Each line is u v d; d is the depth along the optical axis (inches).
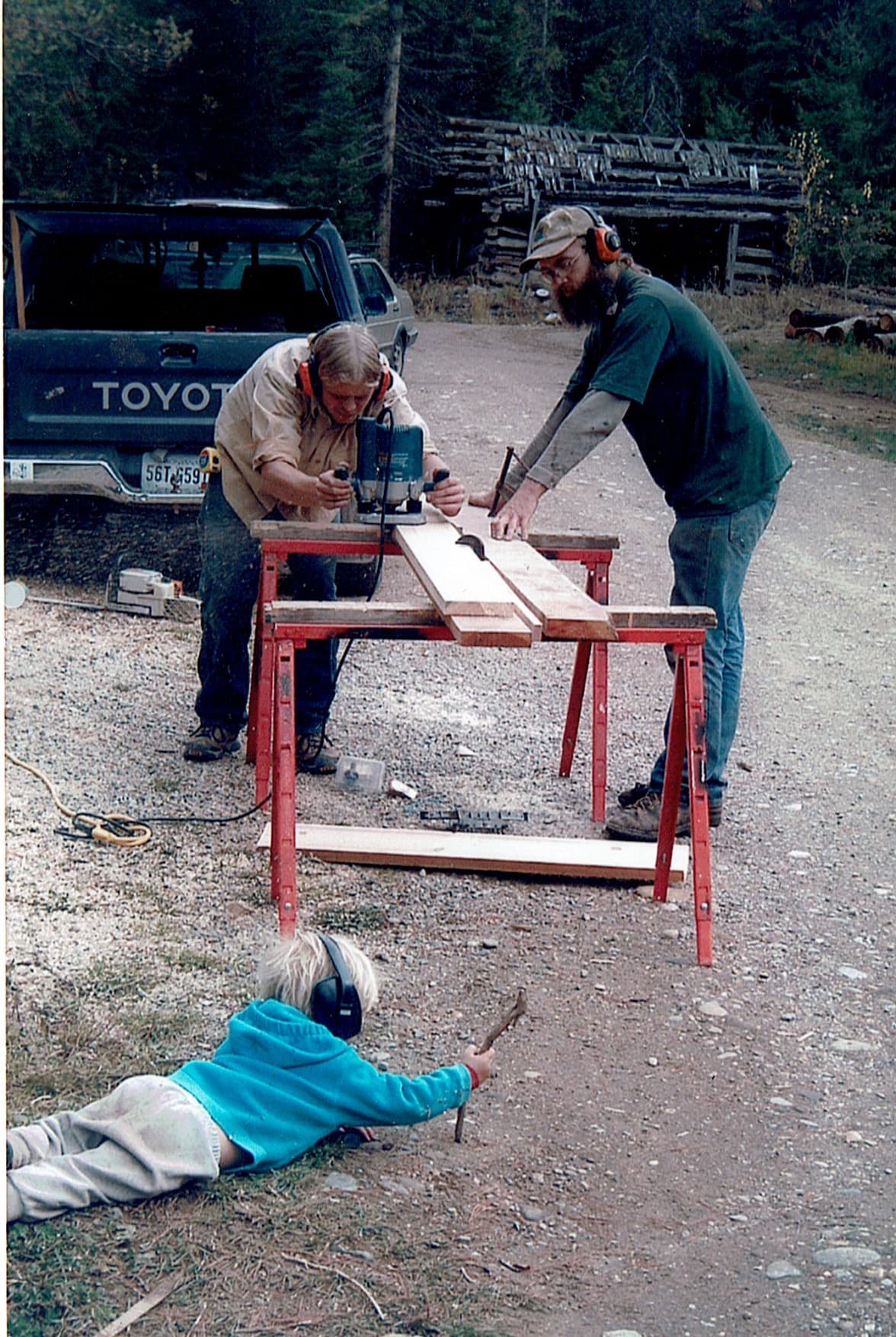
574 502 439.5
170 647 266.5
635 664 288.8
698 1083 131.6
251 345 267.7
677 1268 104.0
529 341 915.4
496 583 147.6
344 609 151.0
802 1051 139.2
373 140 1229.1
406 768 215.8
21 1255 96.8
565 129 1137.4
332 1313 95.3
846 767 231.8
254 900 162.6
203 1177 104.7
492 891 173.2
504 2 1326.3
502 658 285.9
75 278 306.7
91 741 211.9
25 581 302.4
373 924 159.5
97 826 177.2
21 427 267.6
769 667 291.4
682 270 1195.9
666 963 156.3
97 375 266.7
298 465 186.4
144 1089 106.3
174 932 151.9
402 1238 104.3
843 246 1184.8
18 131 868.6
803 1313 99.2
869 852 195.0
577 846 182.7
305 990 113.7
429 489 183.8
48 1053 124.1
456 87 1344.7
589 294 174.1
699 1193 114.3
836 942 165.3
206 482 271.0
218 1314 94.0
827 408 654.5
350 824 190.2
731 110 1445.6
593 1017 142.6
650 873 176.9
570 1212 110.3
